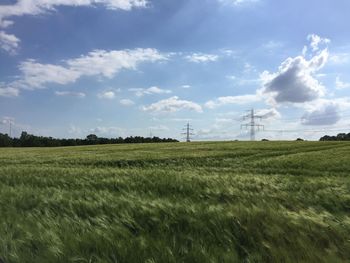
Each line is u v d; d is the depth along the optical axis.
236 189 11.14
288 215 7.39
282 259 5.46
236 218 6.93
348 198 10.42
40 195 10.00
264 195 10.41
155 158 36.09
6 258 5.44
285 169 26.62
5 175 16.83
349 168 28.50
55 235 6.11
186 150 48.22
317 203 9.94
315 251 5.74
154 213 7.47
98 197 9.20
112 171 18.36
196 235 6.37
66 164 31.19
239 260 5.47
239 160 34.88
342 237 6.57
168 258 5.32
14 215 7.67
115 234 6.16
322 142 66.06
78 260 5.27
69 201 8.64
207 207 7.94
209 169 25.27
